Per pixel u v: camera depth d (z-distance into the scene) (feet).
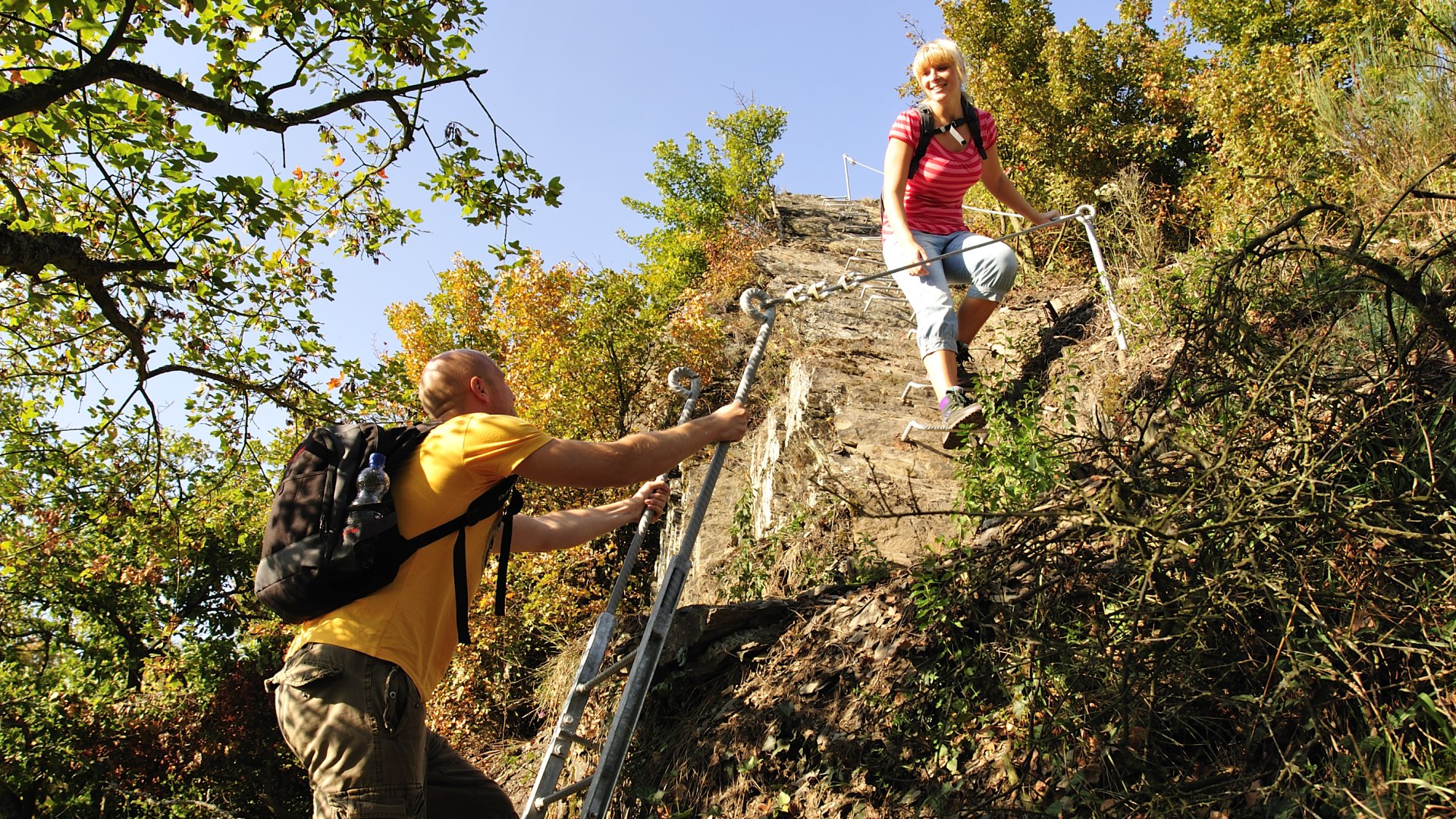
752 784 11.57
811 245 48.55
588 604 27.17
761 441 25.99
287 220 22.93
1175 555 8.52
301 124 19.17
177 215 20.92
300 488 8.18
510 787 19.48
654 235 69.31
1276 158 20.49
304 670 7.81
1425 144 15.29
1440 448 8.75
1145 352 15.24
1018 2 37.88
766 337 11.52
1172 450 10.41
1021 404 15.53
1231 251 13.29
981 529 12.55
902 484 17.78
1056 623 9.68
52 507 29.68
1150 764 8.73
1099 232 23.52
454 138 20.85
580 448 8.58
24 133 18.72
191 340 25.08
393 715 7.71
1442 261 11.28
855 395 22.38
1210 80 25.45
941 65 17.07
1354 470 9.20
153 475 29.81
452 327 47.24
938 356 16.20
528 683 25.09
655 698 13.94
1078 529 9.73
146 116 18.88
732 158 69.51
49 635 42.47
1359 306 11.08
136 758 42.09
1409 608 8.05
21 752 40.34
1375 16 21.33
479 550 8.70
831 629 12.77
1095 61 33.37
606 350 36.76
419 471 8.36
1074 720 9.07
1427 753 7.46
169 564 37.68
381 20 19.36
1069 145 31.22
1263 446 9.33
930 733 10.42
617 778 9.05
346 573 7.82
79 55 18.95
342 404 27.27
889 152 17.17
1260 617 8.89
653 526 30.86
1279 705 8.30
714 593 21.90
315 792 7.80
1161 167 32.27
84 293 22.21
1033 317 22.11
